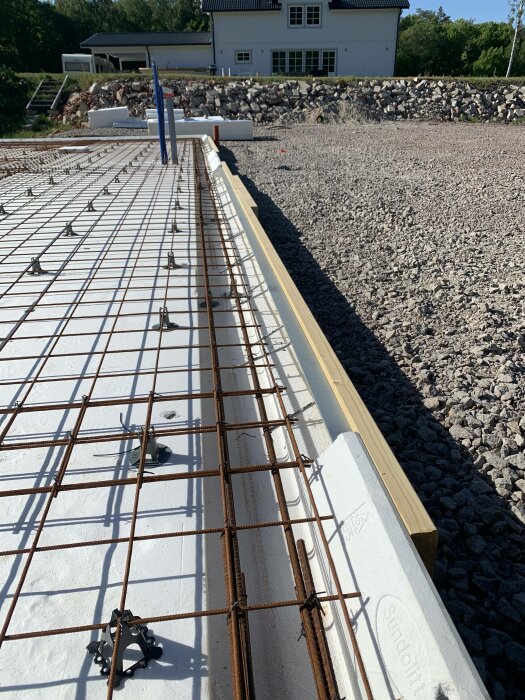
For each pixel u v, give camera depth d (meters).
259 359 2.81
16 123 20.58
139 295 3.44
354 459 1.79
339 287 5.97
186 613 1.42
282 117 21.75
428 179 11.34
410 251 7.05
